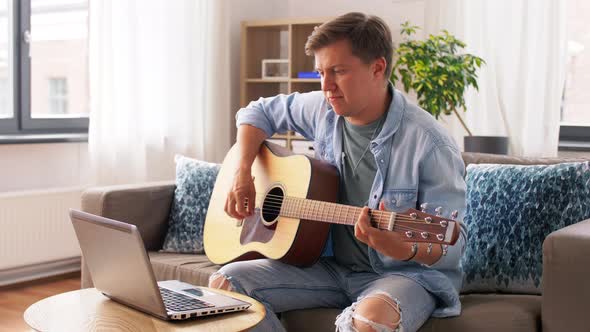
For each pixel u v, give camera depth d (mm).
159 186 3113
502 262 2438
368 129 2271
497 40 4281
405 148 2193
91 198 2965
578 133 4414
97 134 4262
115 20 4348
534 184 2449
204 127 4902
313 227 2293
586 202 2391
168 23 4668
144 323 1776
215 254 2656
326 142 2414
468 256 2488
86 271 2932
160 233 3102
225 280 2248
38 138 4160
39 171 4270
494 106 4320
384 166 2215
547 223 2406
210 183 3096
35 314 1853
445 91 3699
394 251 1910
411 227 1865
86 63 5023
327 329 2264
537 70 4184
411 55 3779
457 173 2148
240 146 2561
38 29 4598
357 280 2266
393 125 2211
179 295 1964
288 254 2297
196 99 4816
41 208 4109
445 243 1811
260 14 5406
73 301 1972
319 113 2473
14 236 3998
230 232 2621
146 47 4559
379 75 2193
